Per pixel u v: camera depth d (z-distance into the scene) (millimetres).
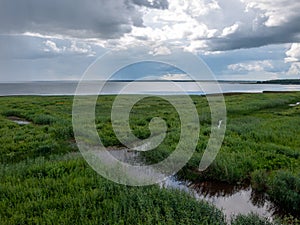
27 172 8664
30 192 7078
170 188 7762
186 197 6828
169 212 5992
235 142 12336
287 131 14891
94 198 6805
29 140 13492
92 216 6031
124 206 6301
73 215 6070
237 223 5879
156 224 5664
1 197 6922
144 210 6098
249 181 8883
